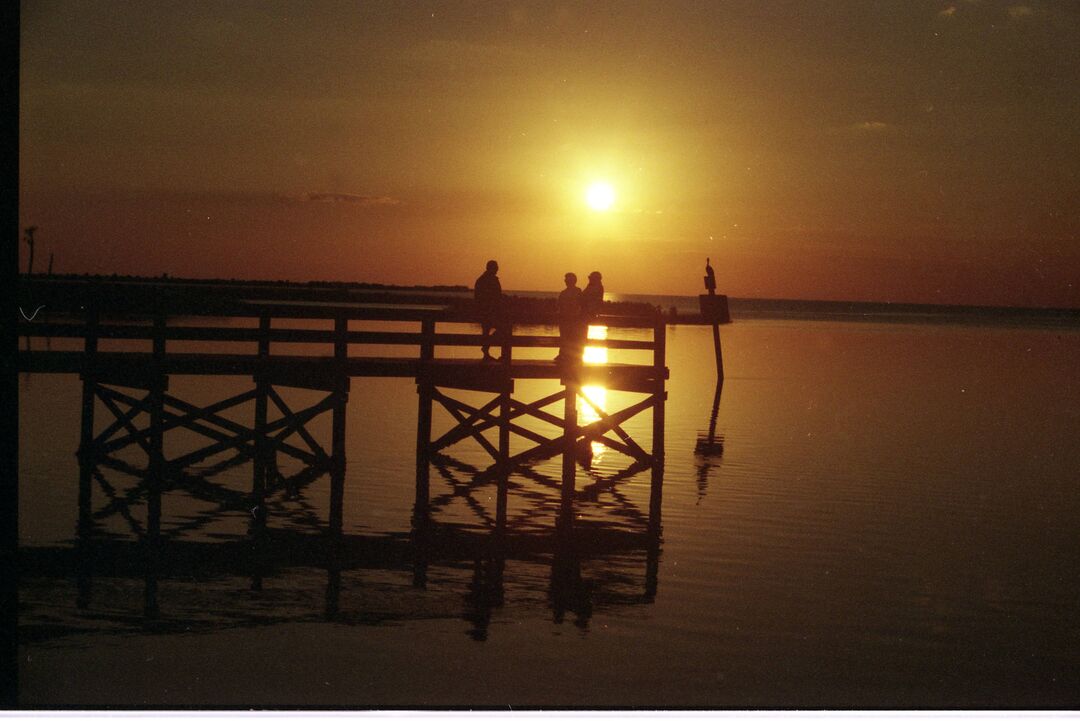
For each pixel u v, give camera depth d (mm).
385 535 13055
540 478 16953
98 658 8930
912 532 13523
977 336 66938
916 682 8820
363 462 17484
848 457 18750
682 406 25297
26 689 8219
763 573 11648
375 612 10219
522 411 16500
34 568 11289
